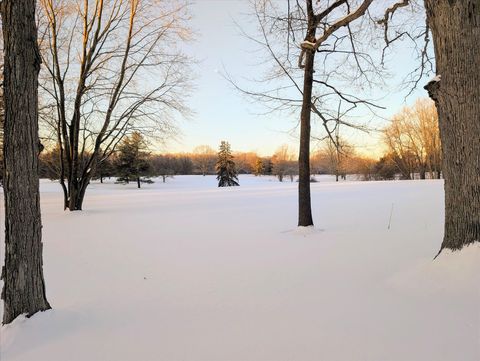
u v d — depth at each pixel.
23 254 3.03
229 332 2.72
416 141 48.69
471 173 3.49
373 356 2.27
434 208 10.56
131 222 10.33
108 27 13.94
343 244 5.95
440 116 3.81
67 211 14.05
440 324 2.63
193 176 81.19
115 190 39.41
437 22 3.75
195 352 2.43
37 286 3.12
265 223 9.38
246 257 5.34
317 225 8.41
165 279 4.30
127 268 4.92
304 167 7.76
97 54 14.03
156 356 2.40
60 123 14.55
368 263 4.55
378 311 2.96
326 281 3.89
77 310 3.27
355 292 3.47
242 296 3.54
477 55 3.48
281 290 3.67
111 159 50.59
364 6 5.27
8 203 3.03
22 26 3.04
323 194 19.47
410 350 2.32
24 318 2.96
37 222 3.14
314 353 2.35
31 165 3.10
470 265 3.24
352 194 18.55
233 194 24.11
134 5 13.77
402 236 6.31
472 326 2.54
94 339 2.69
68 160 14.35
